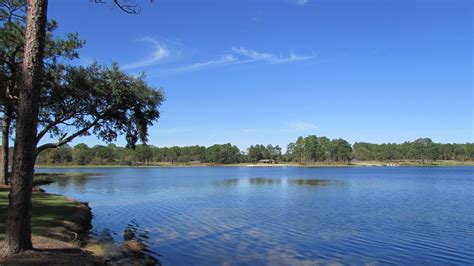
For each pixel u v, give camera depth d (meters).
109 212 27.98
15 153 11.38
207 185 58.53
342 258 15.68
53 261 11.11
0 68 28.70
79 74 30.11
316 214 27.00
